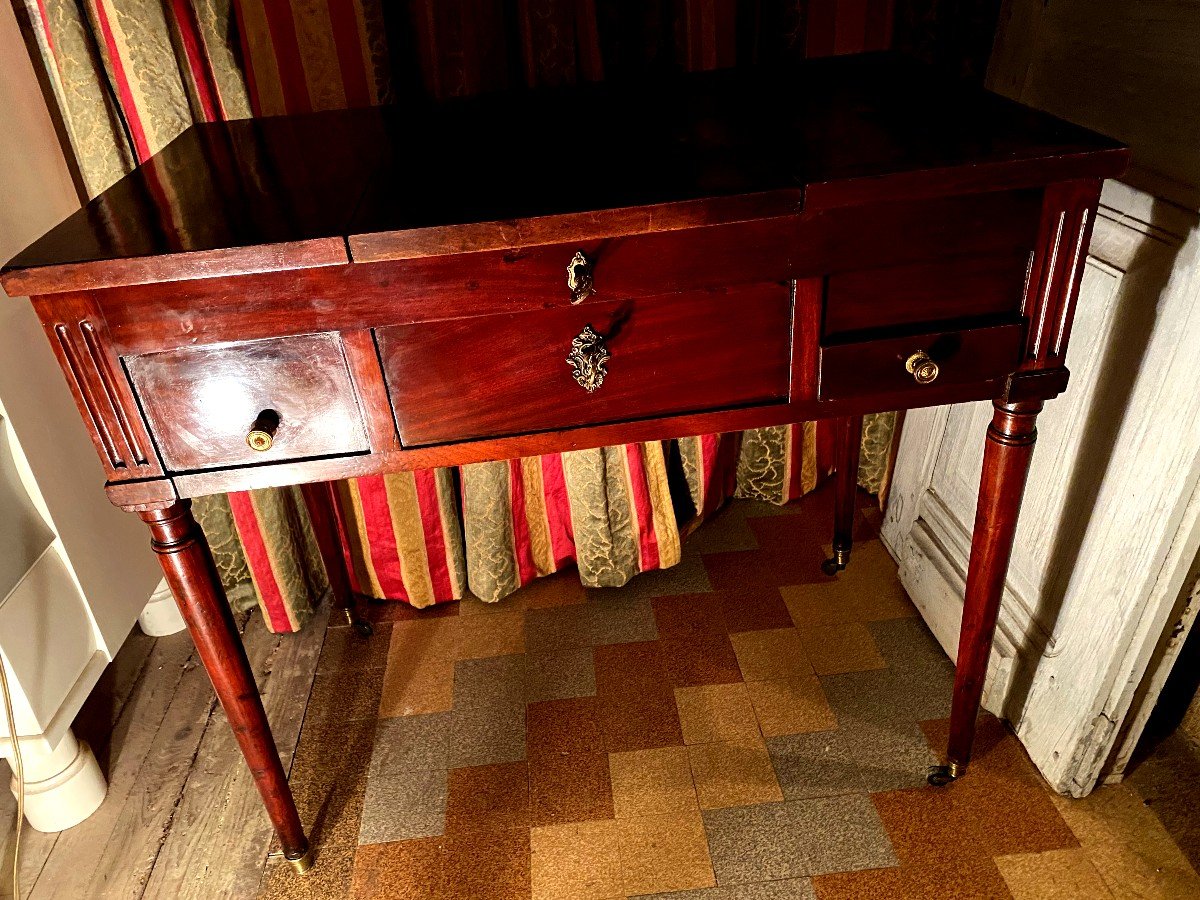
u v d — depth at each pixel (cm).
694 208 74
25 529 109
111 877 115
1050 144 79
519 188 80
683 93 111
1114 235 100
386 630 153
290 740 133
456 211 76
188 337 77
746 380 87
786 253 80
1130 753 115
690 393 87
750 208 75
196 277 72
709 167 81
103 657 124
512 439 87
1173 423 92
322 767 128
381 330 79
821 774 121
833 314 84
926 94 101
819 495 177
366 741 131
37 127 118
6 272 70
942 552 137
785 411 89
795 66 120
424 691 139
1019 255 84
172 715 139
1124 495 100
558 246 77
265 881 113
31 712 109
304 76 123
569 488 149
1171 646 104
